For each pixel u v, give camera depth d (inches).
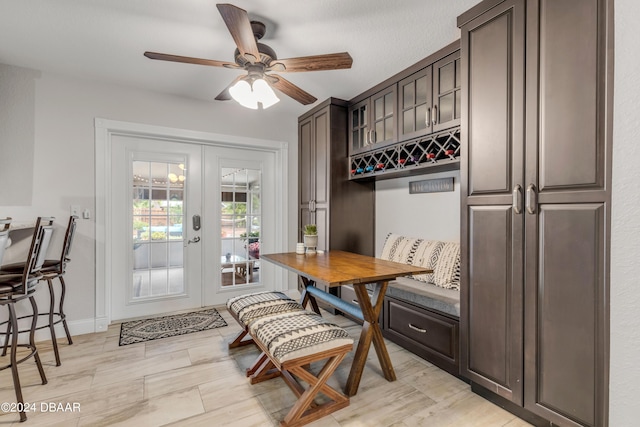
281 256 102.2
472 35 71.4
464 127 73.7
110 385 77.4
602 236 51.5
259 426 63.0
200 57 96.3
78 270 110.0
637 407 48.4
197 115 132.7
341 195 134.3
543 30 58.6
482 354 70.3
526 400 62.0
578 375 54.7
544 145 58.6
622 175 49.2
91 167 112.2
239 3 71.2
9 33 83.0
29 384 77.5
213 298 142.9
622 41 48.9
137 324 119.0
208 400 71.5
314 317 75.3
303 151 152.9
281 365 59.1
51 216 105.6
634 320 48.4
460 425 63.2
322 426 62.8
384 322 105.0
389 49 92.5
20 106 101.7
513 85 63.3
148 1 70.4
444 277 97.0
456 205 108.1
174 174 134.3
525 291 61.9
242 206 149.7
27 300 102.7
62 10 73.5
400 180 130.0
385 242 129.5
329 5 72.3
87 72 106.5
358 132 130.8
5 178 99.5
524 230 61.9
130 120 119.5
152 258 130.5
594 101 52.0
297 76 111.0
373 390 75.8
